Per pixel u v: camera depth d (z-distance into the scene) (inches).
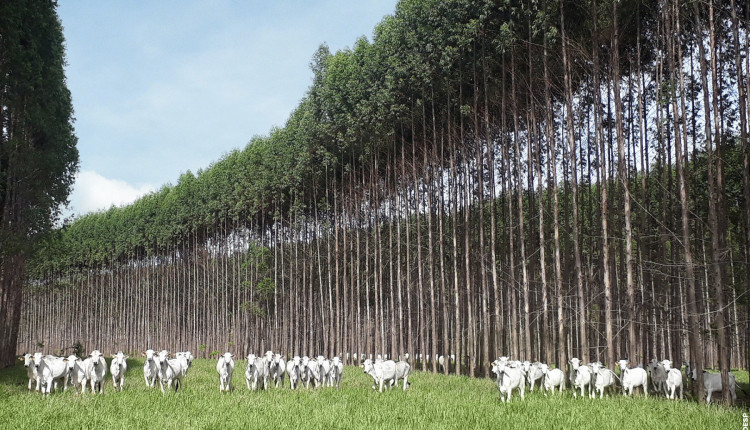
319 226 2235.5
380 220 2022.6
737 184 1123.3
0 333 1451.8
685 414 688.4
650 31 1219.2
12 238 1321.4
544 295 1177.4
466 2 1266.0
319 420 641.6
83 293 3850.9
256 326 2522.1
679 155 914.7
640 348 1243.2
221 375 981.8
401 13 1477.6
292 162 2100.1
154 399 815.7
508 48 1273.4
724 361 831.7
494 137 1545.3
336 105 1760.6
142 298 3410.4
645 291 1229.1
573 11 1192.8
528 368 914.7
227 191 2546.8
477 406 768.3
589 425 609.3
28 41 1395.2
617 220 1419.8
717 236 860.6
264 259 2519.7
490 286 1627.7
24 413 673.6
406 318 2091.5
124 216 3398.1
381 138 1744.6
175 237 3048.7
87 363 977.5
